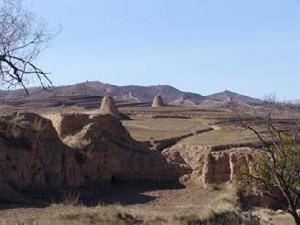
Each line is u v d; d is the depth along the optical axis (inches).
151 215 1218.6
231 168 2090.3
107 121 2169.0
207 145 2448.3
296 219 1051.9
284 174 1185.4
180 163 2320.4
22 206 1336.1
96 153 2010.3
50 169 1792.6
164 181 2190.0
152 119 4109.3
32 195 1620.3
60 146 1877.5
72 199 1606.8
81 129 2124.8
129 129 3321.9
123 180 2095.2
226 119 3767.2
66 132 2112.5
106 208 1221.7
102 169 2028.8
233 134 2755.9
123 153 2116.1
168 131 3267.7
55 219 1071.6
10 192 1492.4
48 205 1384.1
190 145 2508.6
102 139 2079.2
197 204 1646.2
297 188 1264.8
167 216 1241.4
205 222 1253.1
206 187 2073.1
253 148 2188.7
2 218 1089.4
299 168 1195.9
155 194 1935.3
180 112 4785.9
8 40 650.2
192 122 3811.5
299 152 1207.6
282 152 1140.5
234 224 1300.4
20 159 1680.6
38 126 1811.0
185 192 2005.4
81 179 1910.7
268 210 1802.4
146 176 2164.1
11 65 653.3
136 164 2155.5
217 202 1700.3
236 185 1946.4
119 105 6397.6
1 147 1637.6
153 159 2208.4
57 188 1765.5
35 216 1137.4
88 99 6619.1
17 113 1859.0
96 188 1930.4
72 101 6240.2
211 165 2129.7
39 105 5506.9
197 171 2203.5
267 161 1258.6
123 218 1160.8
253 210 1788.9
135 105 6486.2
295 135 1253.1
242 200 1879.9
